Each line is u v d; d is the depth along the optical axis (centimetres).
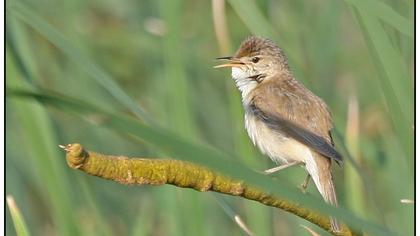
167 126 1260
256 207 1083
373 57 852
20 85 965
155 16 1450
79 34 1406
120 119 600
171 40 1064
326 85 1285
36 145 1008
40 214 1335
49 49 1468
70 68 1411
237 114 1116
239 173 603
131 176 680
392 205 1220
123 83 1501
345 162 1088
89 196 1126
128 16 1498
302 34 1330
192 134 1044
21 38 1059
